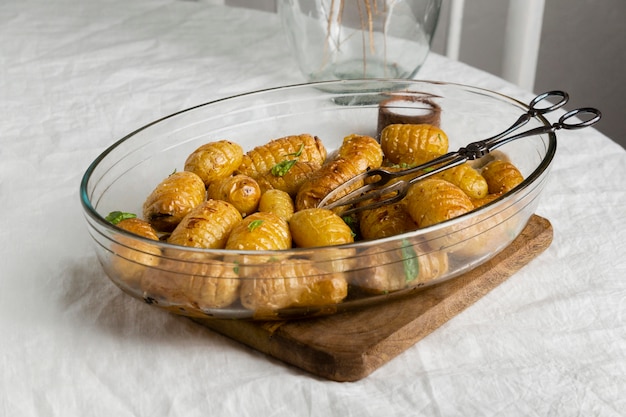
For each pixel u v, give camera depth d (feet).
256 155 3.44
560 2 6.71
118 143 3.26
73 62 4.94
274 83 4.66
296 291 2.69
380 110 3.69
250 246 2.80
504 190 3.23
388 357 2.78
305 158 3.46
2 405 2.72
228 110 3.60
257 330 2.82
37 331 2.97
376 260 2.69
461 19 6.44
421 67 4.58
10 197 3.71
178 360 2.84
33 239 3.42
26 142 4.16
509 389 2.69
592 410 2.62
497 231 2.86
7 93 4.62
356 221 3.14
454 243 2.77
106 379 2.78
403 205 3.05
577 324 2.92
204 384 2.75
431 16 4.31
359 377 2.73
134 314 3.02
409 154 3.48
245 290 2.68
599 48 6.86
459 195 2.95
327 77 4.40
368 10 4.23
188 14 5.54
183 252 2.64
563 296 3.03
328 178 3.20
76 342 2.92
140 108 4.44
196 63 4.90
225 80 4.70
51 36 5.27
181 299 2.74
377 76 4.36
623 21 6.70
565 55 6.93
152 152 3.42
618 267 3.16
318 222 2.87
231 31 5.30
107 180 3.22
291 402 2.68
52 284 3.17
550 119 4.21
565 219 3.44
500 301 3.03
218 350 2.87
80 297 3.10
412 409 2.64
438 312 2.89
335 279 2.68
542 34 6.86
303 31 4.33
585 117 7.14
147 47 5.11
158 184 3.39
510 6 5.76
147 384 2.76
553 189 3.65
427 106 3.65
